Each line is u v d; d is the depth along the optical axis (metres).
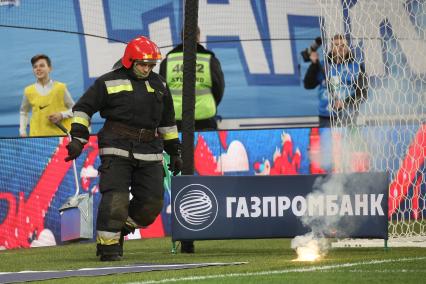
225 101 36.78
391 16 34.47
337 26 32.62
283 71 37.41
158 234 31.11
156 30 35.34
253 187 24.14
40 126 33.34
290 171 33.44
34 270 22.00
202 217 24.20
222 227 24.20
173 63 32.88
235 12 36.97
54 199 29.47
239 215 24.14
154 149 24.06
